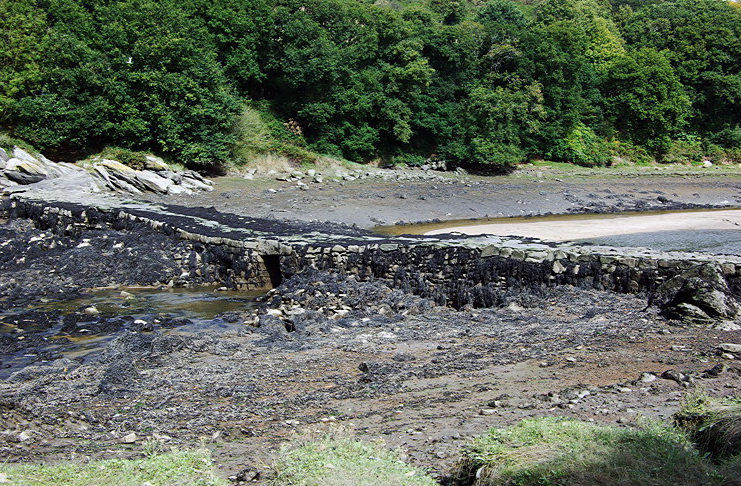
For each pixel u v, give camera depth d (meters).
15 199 27.39
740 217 33.09
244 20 42.81
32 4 37.84
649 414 7.94
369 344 12.90
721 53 60.50
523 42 50.72
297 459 6.69
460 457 6.63
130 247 21.80
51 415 9.08
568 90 52.38
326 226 26.08
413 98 46.78
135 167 34.31
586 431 6.59
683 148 58.72
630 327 13.09
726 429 6.32
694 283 13.77
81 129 34.97
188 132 37.28
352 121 46.16
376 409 9.12
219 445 7.93
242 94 44.84
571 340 12.31
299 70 43.22
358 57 46.69
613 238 26.45
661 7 78.81
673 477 5.55
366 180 40.75
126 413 9.23
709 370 9.70
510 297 16.17
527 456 5.99
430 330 13.98
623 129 58.12
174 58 37.28
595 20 67.62
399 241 19.31
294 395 9.88
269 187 36.59
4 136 33.47
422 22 51.38
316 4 47.50
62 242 23.06
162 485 6.21
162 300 18.45
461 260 17.75
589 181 45.47
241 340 13.60
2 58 35.56
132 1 37.69
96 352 13.16
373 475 6.20
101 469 6.69
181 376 10.97
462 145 47.00
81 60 35.41
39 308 17.16
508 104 46.53
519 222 32.06
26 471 6.56
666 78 57.06
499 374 10.49
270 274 20.28
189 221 23.73
